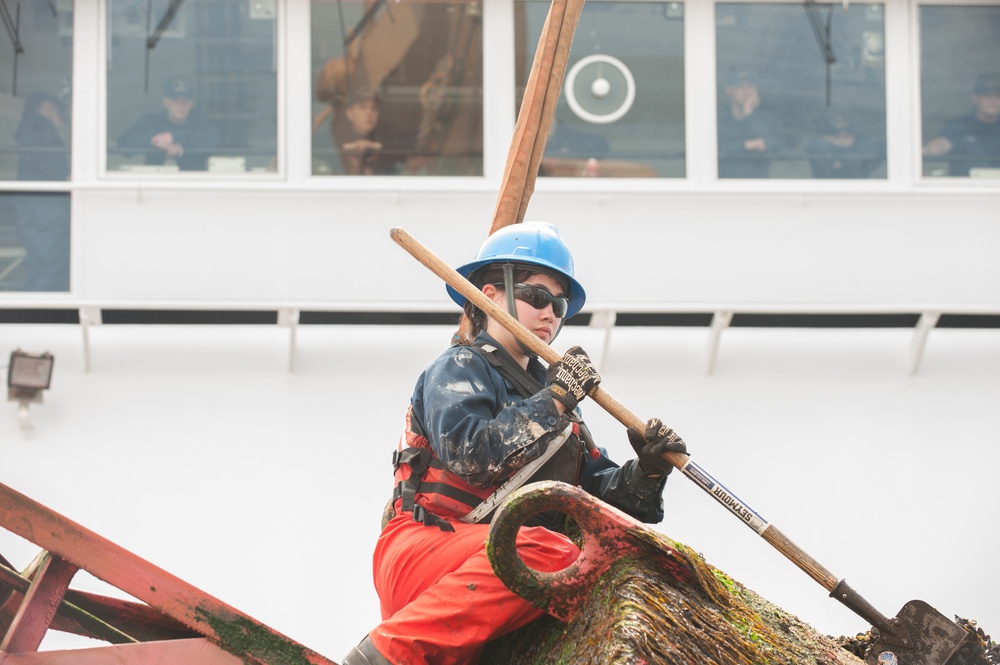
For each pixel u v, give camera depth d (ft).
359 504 74.49
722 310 77.15
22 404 73.26
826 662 20.85
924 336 77.92
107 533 73.00
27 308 75.41
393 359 77.00
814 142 79.46
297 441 75.31
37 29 77.20
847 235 78.23
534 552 19.98
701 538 75.66
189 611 18.70
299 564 73.41
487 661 20.77
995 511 77.00
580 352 21.15
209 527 73.56
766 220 78.13
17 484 73.20
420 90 78.38
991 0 80.64
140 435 74.64
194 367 75.92
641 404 77.46
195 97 77.56
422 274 76.48
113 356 75.77
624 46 79.30
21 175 76.18
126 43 77.61
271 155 77.46
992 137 80.07
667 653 17.42
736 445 77.36
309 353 76.79
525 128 26.73
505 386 21.49
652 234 77.66
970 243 78.38
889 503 77.10
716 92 79.30
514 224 25.05
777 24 80.02
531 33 79.00
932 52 80.48
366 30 78.59
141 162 76.89
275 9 78.23
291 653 18.92
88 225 75.56
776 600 75.00
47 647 68.18
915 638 21.91
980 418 78.38
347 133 77.82
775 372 78.59
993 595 76.07
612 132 78.84
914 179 79.36
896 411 78.28
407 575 20.34
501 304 23.00
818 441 77.77
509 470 20.15
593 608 18.40
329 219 76.59
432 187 77.25
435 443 20.29
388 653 19.12
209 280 75.66
